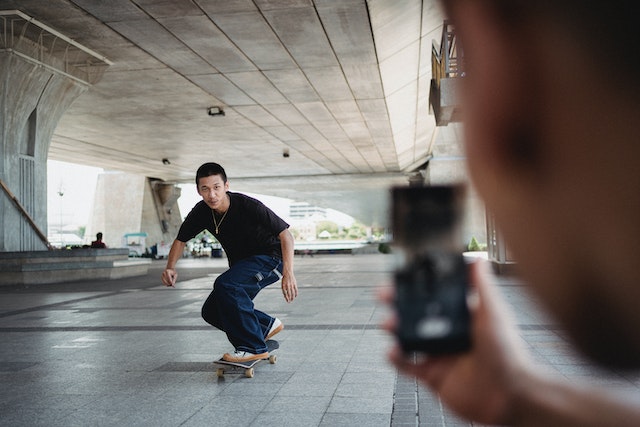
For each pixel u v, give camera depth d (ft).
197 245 165.48
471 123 1.50
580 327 1.36
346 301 35.29
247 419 13.04
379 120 92.63
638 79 1.25
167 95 74.38
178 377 17.11
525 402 1.86
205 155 122.52
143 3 46.65
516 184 1.41
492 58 1.40
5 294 46.14
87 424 13.00
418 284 1.96
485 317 1.98
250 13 48.96
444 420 12.46
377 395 14.55
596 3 1.26
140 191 159.33
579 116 1.29
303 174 159.33
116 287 51.70
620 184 1.27
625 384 1.75
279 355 19.71
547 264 1.37
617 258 1.28
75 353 21.13
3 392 15.85
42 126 62.95
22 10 48.16
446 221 1.91
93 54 57.67
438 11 1.60
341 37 54.95
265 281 17.35
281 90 73.36
